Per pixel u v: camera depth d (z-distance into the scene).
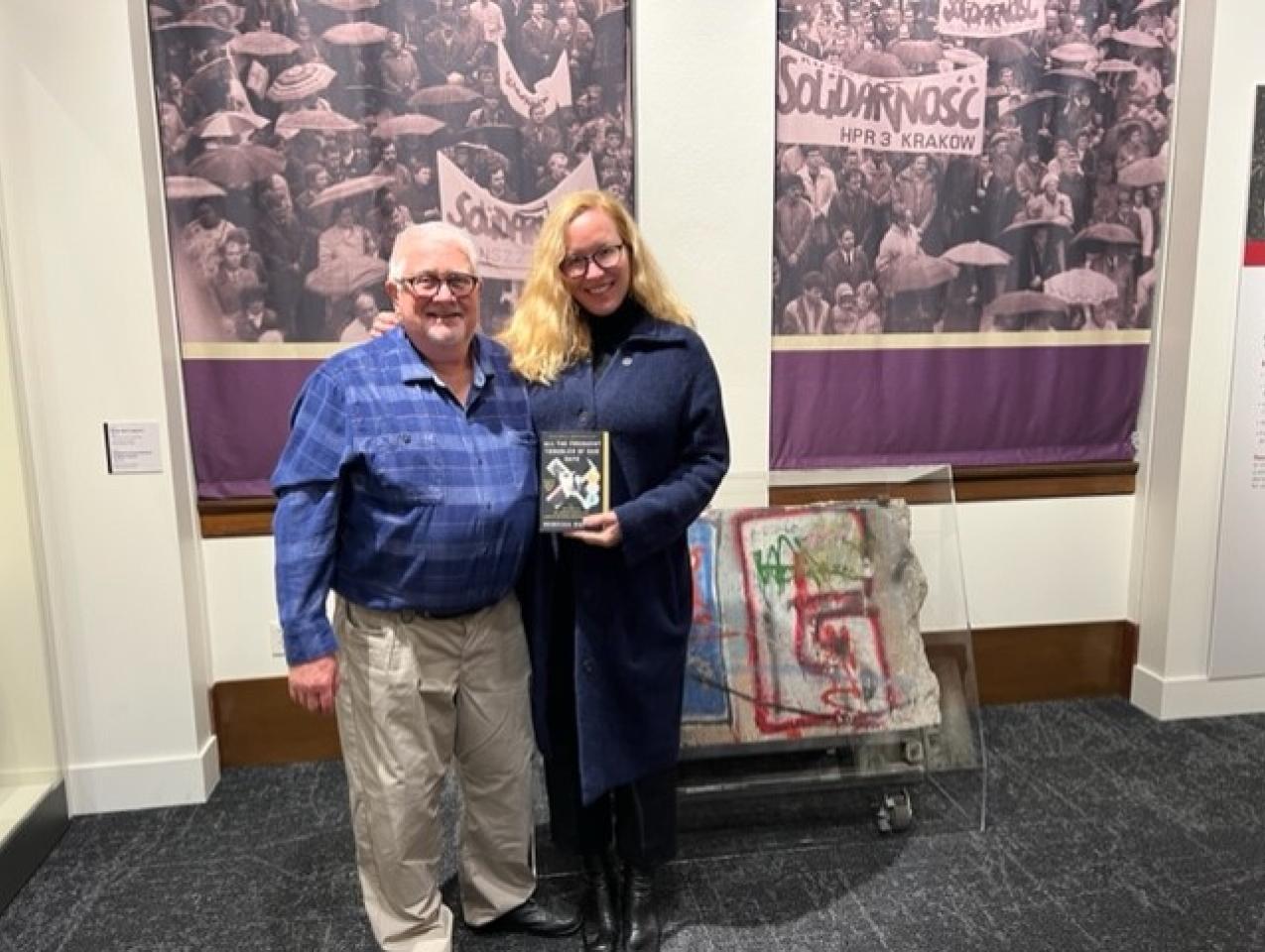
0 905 2.00
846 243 2.66
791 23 2.52
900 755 2.35
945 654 2.38
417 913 1.75
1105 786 2.51
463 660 1.71
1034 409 2.85
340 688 1.70
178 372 2.43
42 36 2.15
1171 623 2.87
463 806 1.88
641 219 2.50
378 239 2.47
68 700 2.38
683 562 1.85
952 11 2.59
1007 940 1.90
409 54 2.41
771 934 1.93
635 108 2.48
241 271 2.43
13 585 2.27
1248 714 2.94
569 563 1.75
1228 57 2.60
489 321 2.54
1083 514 2.96
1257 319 2.74
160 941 1.92
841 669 2.29
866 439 2.77
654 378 1.72
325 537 1.57
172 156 2.36
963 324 2.76
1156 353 2.88
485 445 1.63
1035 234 2.75
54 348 2.25
